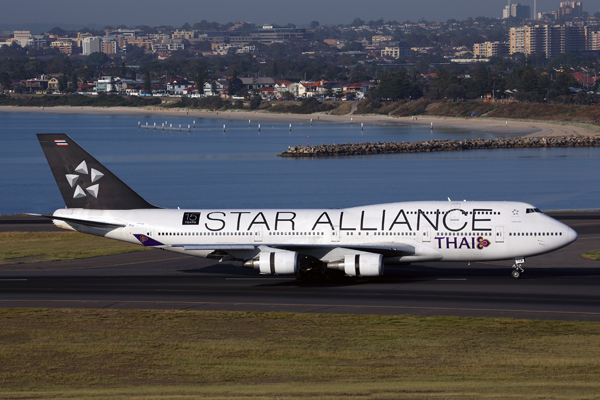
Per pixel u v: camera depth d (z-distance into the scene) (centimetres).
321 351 15238
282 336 16512
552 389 12088
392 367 14088
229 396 11806
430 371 13750
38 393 12538
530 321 17512
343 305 19525
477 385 12488
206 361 14662
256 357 14912
